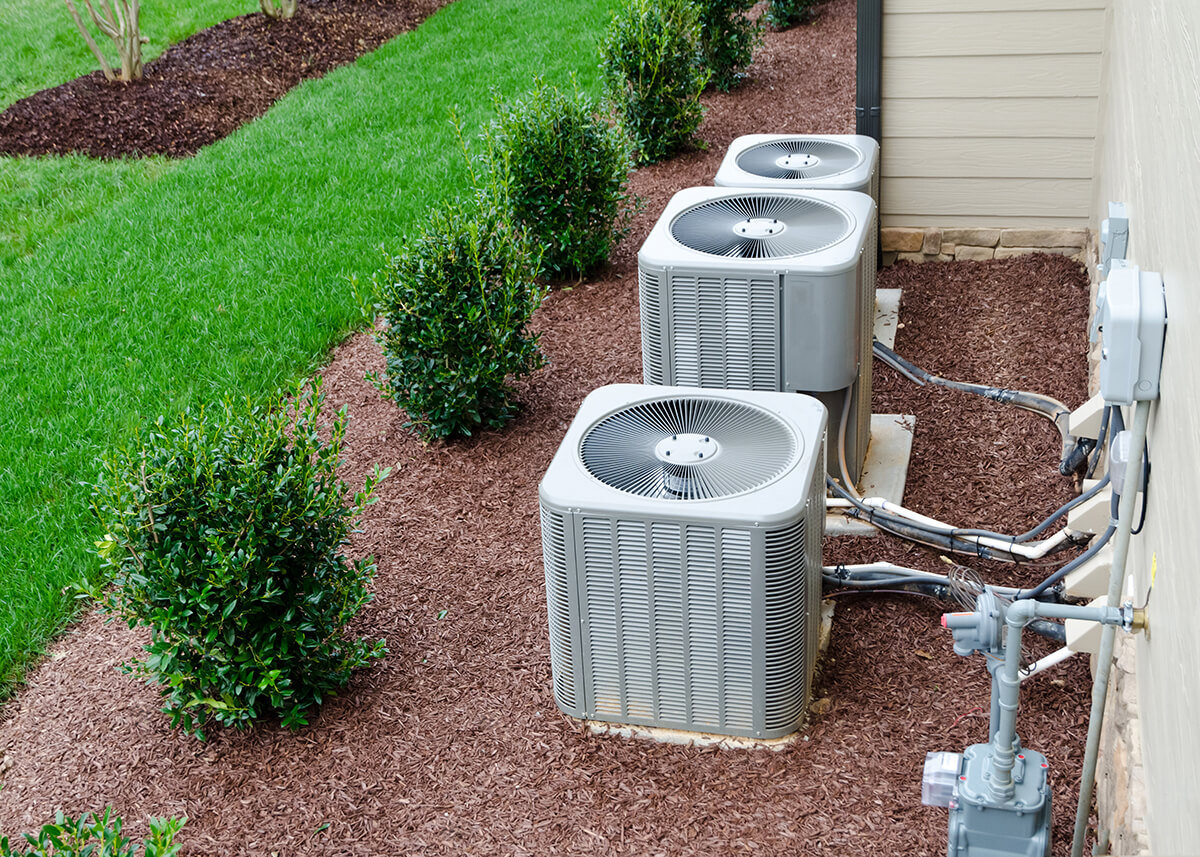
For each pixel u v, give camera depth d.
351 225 8.78
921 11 7.10
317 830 3.85
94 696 4.60
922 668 4.30
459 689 4.43
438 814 3.87
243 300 7.73
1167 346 2.75
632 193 9.39
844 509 5.12
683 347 4.89
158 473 4.02
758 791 3.82
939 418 5.94
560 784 3.93
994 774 2.97
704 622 3.81
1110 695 3.68
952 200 7.61
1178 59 2.99
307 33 13.99
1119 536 2.94
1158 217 3.28
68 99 12.27
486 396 6.14
